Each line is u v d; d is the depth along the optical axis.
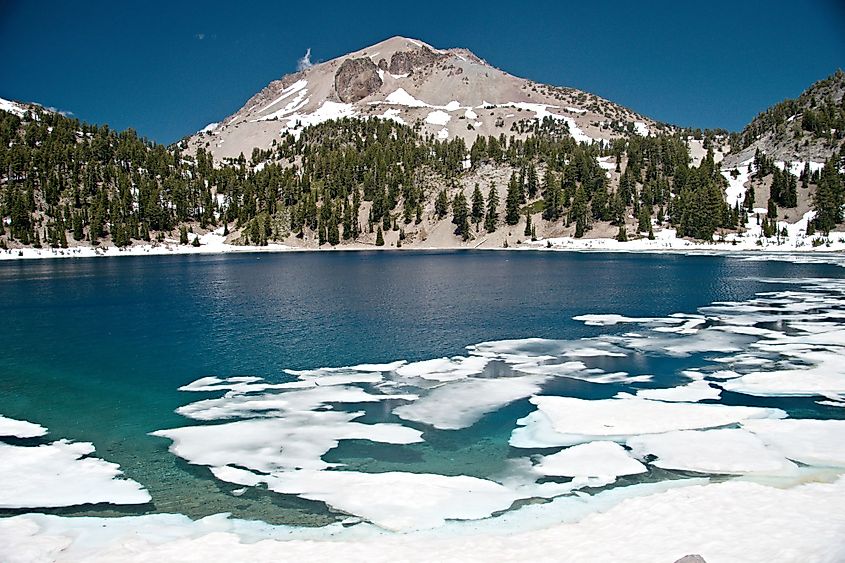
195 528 15.23
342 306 54.53
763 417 22.83
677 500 15.63
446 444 20.95
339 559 13.22
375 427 22.58
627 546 13.27
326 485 17.67
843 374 28.66
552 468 18.53
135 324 45.66
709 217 167.00
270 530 15.07
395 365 32.22
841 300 54.88
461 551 13.46
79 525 15.44
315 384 28.70
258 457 19.92
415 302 57.16
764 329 40.88
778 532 13.45
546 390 27.41
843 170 187.25
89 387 28.48
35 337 40.78
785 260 114.88
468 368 31.44
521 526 14.93
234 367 32.16
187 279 84.19
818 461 18.48
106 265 118.88
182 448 20.77
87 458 20.03
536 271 93.50
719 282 73.38
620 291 65.12
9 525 15.38
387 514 15.75
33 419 24.08
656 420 22.61
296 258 141.62
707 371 30.20
